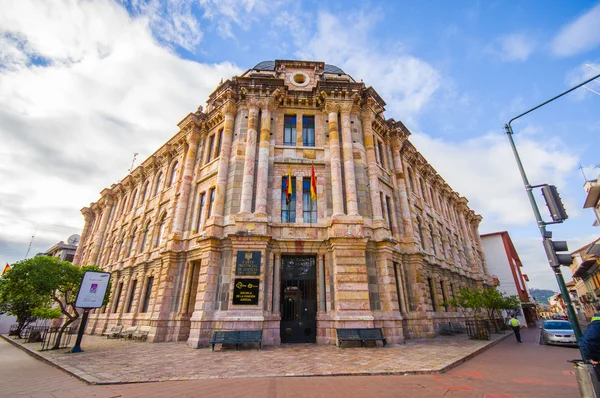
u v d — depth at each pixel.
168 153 25.02
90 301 14.05
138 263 22.64
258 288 14.41
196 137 22.16
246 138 18.48
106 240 30.95
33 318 24.44
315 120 19.53
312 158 18.22
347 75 22.56
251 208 16.44
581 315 53.09
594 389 4.70
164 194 23.62
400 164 22.39
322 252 15.84
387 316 14.82
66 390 7.02
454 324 21.19
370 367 8.98
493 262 42.50
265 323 14.14
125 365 9.77
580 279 46.06
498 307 21.64
